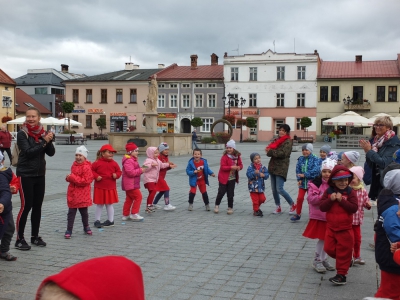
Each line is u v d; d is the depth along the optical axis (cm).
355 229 555
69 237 698
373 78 5519
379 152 623
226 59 5944
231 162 920
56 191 1204
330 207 484
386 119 623
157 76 6209
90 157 2448
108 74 6694
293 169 1930
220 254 611
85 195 705
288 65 5778
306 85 5741
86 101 6444
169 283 488
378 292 381
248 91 5916
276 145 896
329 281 500
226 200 1107
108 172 777
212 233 743
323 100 5709
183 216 898
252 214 923
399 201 359
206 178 962
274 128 5897
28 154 606
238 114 5934
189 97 6112
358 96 5612
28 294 452
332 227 485
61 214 896
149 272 527
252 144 4797
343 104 5644
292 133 5822
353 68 5825
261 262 575
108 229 768
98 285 111
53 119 4231
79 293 107
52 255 600
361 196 546
